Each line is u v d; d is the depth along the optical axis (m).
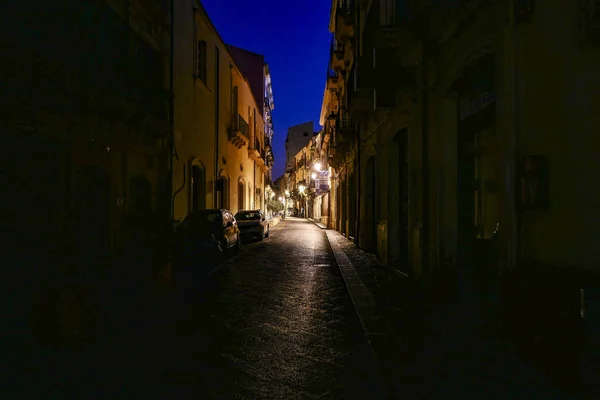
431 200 7.36
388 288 8.27
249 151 28.56
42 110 7.06
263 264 12.52
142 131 11.07
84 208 8.55
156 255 10.05
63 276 7.06
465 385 3.69
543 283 3.86
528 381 3.65
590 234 3.59
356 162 17.30
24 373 4.08
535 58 4.19
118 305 6.79
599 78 3.55
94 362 4.42
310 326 5.88
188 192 15.02
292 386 3.90
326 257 14.36
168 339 5.26
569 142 3.73
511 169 4.53
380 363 4.31
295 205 86.44
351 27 17.14
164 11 12.20
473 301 6.02
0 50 6.40
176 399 3.59
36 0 7.21
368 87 8.52
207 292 8.24
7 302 5.82
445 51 6.62
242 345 5.07
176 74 13.71
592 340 3.26
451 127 6.85
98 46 9.06
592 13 3.43
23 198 6.93
